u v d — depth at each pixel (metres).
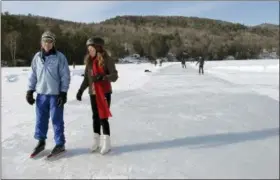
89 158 4.23
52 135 5.39
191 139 5.06
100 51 4.41
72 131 5.66
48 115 4.48
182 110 7.68
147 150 4.53
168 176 3.57
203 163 3.98
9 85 15.62
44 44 4.31
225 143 4.83
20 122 6.61
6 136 5.43
